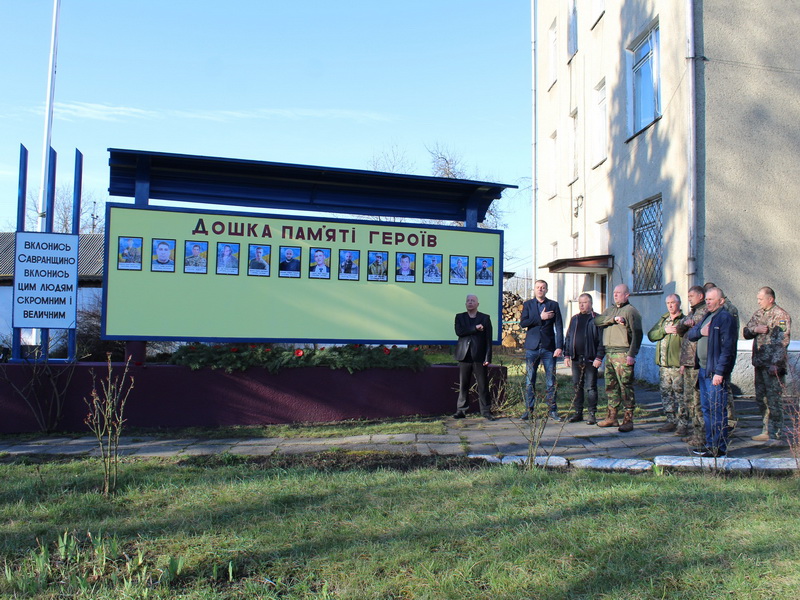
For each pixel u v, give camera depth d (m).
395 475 5.37
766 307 7.09
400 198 9.34
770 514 4.19
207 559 3.63
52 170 8.46
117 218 8.04
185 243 8.24
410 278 9.00
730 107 10.57
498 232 9.34
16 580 3.33
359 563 3.53
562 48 18.80
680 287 10.95
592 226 15.93
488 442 7.08
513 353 19.91
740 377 10.35
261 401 8.29
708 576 3.29
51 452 6.74
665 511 4.29
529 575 3.35
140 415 8.02
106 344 14.82
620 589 3.17
